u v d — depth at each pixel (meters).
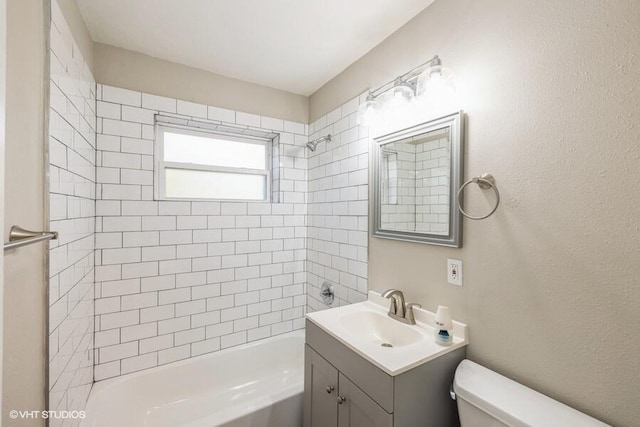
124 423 1.63
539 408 0.88
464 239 1.21
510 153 1.06
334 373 1.28
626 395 0.80
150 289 1.83
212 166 2.15
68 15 1.20
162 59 1.85
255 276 2.20
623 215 0.81
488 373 1.07
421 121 1.40
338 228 2.01
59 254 1.06
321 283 2.20
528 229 1.01
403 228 1.50
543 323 0.97
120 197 1.73
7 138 0.70
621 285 0.81
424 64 1.40
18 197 0.75
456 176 1.22
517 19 1.04
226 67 1.96
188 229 1.95
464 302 1.21
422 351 1.12
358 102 1.84
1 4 0.48
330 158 2.11
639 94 0.78
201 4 1.38
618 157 0.82
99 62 1.67
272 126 2.25
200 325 1.99
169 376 1.83
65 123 1.13
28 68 0.80
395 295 1.47
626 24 0.80
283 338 2.22
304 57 1.84
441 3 1.32
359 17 1.47
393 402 0.99
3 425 0.69
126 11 1.42
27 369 0.80
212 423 1.46
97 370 1.67
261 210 2.21
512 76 1.05
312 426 1.44
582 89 0.88
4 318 0.69
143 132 1.79
